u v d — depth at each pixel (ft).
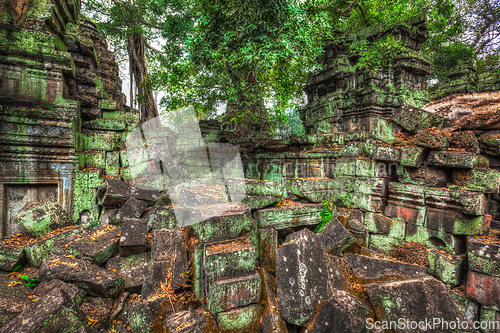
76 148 12.80
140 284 8.59
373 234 12.87
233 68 19.24
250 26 15.65
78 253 8.57
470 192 9.28
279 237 10.68
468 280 8.50
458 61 35.22
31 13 12.25
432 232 10.44
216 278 7.00
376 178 12.75
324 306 6.11
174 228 10.26
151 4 31.27
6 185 11.08
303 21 16.83
